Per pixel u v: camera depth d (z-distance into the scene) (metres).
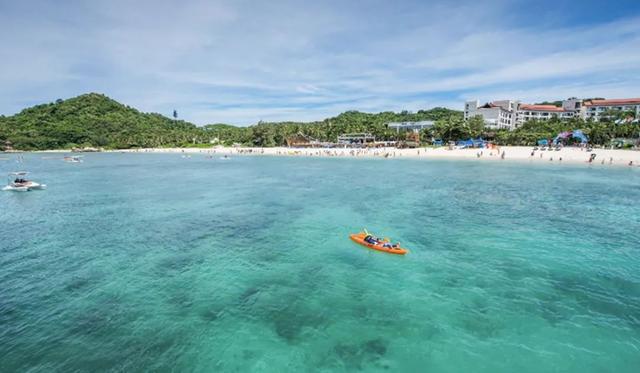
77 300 22.33
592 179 69.00
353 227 37.62
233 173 89.69
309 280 24.94
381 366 16.19
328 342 17.95
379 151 143.62
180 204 50.47
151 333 18.78
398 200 50.84
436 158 122.06
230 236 35.19
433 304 21.44
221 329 19.11
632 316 20.03
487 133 162.75
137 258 29.44
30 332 18.91
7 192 62.81
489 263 27.53
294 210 45.72
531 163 100.25
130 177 83.88
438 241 32.72
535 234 34.44
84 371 15.99
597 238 33.16
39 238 35.12
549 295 22.41
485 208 45.34
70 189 65.56
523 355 16.80
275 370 16.03
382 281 24.64
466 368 15.98
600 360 16.45
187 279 25.27
